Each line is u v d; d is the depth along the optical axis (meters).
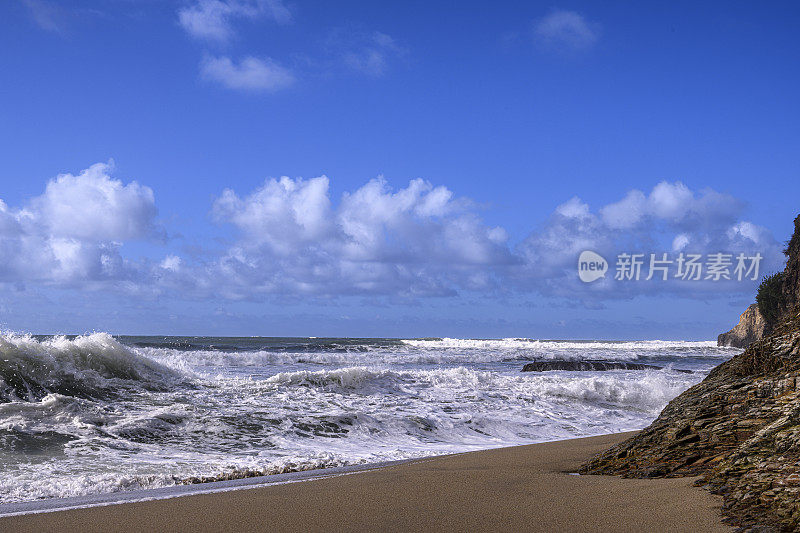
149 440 10.27
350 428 11.99
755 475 4.34
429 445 11.30
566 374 25.91
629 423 14.73
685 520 3.85
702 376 25.53
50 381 13.20
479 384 17.97
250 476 8.10
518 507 4.59
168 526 4.41
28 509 5.48
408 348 47.81
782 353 6.75
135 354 15.71
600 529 3.82
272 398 14.22
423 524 4.20
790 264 33.09
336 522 4.36
